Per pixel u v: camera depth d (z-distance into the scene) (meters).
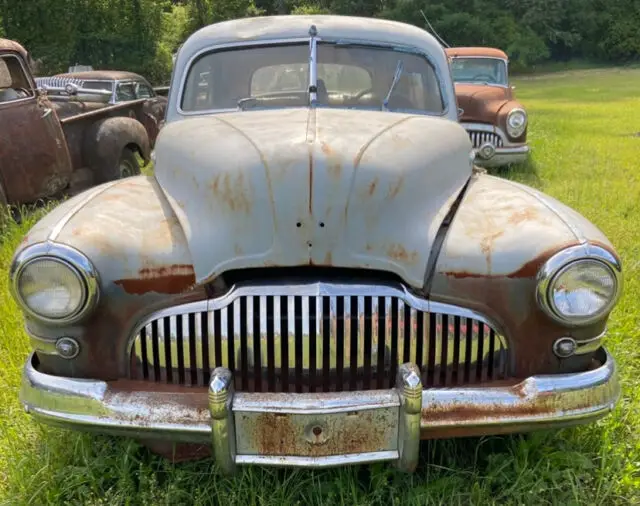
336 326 2.13
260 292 2.13
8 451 2.62
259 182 2.24
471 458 2.53
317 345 2.12
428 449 2.52
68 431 2.65
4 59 5.55
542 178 7.79
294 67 3.43
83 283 2.11
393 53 3.53
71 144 6.68
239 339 2.16
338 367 2.17
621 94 23.48
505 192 2.65
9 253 4.71
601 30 43.16
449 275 2.21
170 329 2.20
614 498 2.38
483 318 2.20
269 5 40.03
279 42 3.47
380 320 2.16
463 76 9.79
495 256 2.20
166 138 2.93
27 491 2.39
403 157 2.45
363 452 2.05
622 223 5.36
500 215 2.40
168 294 2.22
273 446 2.04
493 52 10.01
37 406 2.17
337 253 2.16
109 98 9.25
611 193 6.50
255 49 3.48
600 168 8.26
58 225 2.23
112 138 6.94
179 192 2.50
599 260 2.08
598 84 30.03
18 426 2.76
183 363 2.22
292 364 2.15
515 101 8.76
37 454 2.58
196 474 2.40
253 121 2.83
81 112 8.00
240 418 2.02
